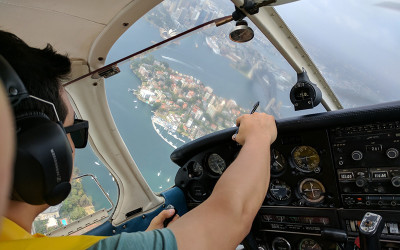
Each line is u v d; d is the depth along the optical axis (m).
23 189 0.55
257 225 3.34
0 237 0.52
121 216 3.22
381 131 2.58
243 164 0.67
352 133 2.70
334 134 2.77
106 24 2.01
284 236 3.27
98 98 2.79
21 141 0.54
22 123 0.56
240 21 1.79
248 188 0.62
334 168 2.84
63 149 0.60
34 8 1.71
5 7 1.65
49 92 0.63
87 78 2.57
